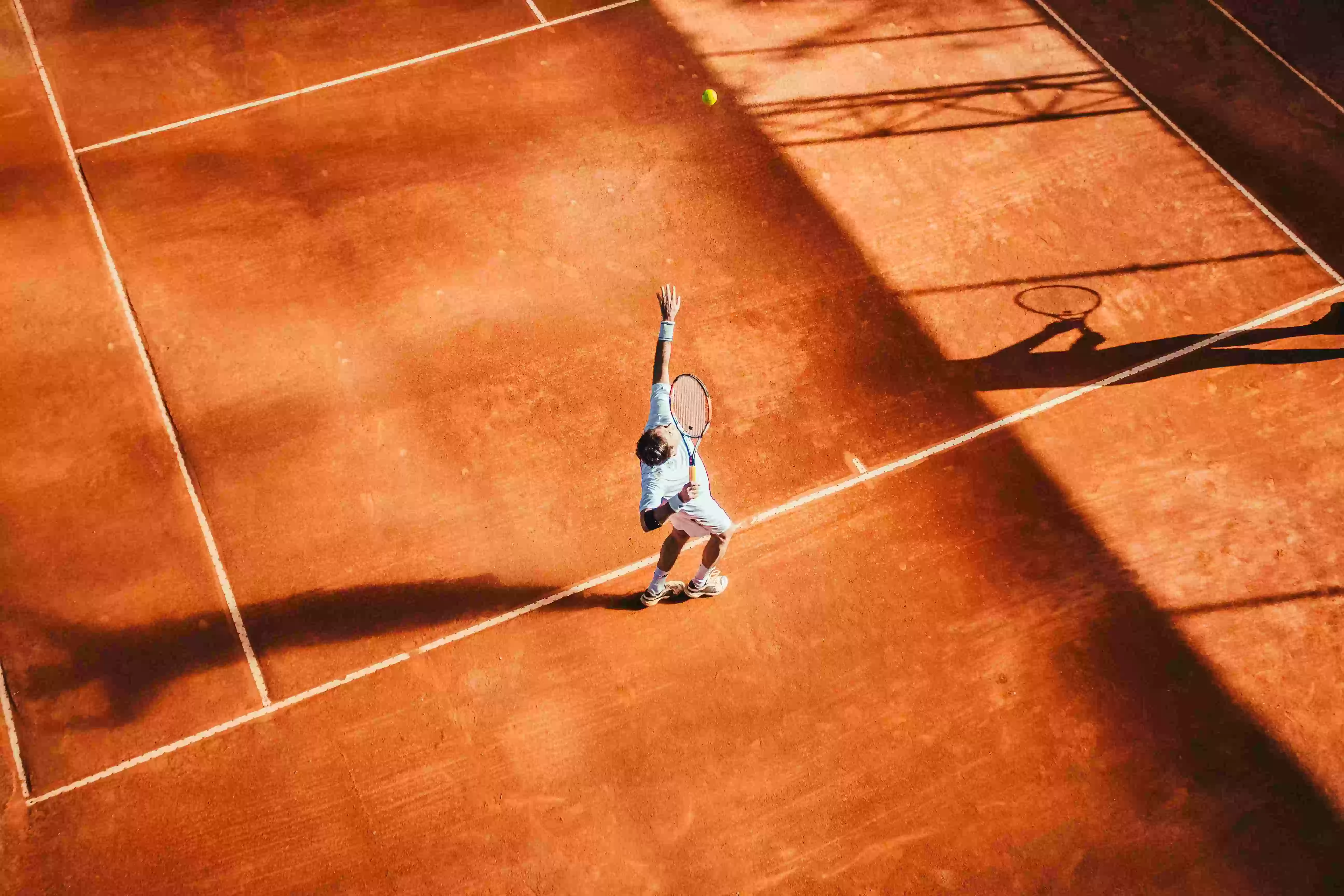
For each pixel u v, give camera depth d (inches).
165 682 210.1
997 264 295.4
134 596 221.5
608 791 201.0
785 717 211.6
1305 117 345.4
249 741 203.8
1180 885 193.6
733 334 273.6
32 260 278.5
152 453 243.8
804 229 300.4
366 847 193.0
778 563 232.8
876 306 283.0
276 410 252.5
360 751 203.5
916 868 194.4
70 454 242.5
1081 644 223.6
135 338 264.4
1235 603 230.8
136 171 301.1
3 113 314.5
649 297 280.4
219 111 318.7
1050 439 257.4
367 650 216.1
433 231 291.9
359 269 281.9
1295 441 259.3
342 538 231.8
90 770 199.0
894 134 328.8
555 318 273.9
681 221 299.7
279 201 296.0
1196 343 279.1
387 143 313.1
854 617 225.8
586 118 325.4
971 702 214.8
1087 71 355.3
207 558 227.6
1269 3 386.9
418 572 227.6
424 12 354.9
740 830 197.6
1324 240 307.4
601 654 218.1
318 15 350.9
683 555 233.6
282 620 219.5
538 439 250.4
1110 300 288.2
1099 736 211.2
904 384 266.5
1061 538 239.9
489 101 327.6
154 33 341.1
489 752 204.7
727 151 319.9
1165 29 373.7
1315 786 206.2
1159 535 241.3
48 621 217.0
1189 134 335.9
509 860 192.5
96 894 186.2
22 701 206.4
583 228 295.6
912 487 247.0
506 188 304.2
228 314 270.2
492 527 235.5
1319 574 235.9
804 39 358.9
